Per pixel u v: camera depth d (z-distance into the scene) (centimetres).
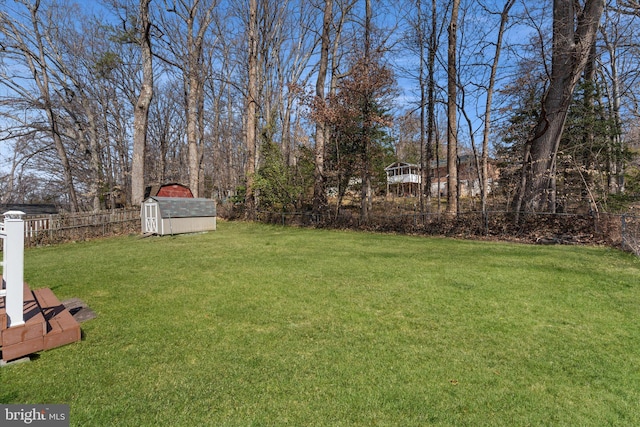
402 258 659
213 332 311
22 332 260
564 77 944
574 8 960
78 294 434
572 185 1133
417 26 1333
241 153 2805
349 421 190
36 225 993
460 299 404
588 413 198
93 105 2138
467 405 205
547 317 346
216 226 1502
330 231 1220
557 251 704
